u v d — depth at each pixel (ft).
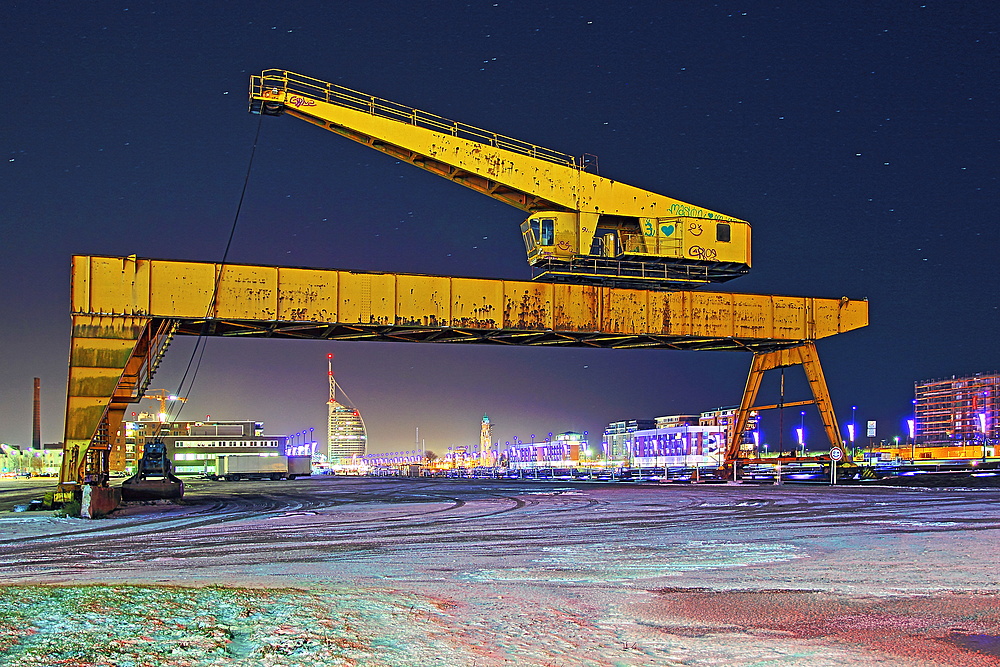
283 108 145.89
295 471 397.19
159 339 131.85
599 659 23.32
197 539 68.69
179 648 20.72
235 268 133.59
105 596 27.27
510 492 168.86
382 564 48.62
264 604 27.12
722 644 25.81
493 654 22.86
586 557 50.70
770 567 44.93
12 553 60.54
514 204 158.30
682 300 157.07
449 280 144.36
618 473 326.65
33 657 19.33
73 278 126.00
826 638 26.86
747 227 162.91
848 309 167.94
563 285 150.00
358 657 21.07
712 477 204.23
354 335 149.38
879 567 44.34
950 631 28.04
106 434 134.92
